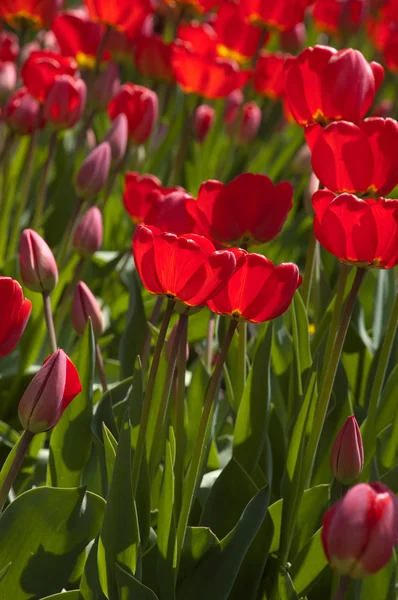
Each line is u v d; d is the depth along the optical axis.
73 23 2.86
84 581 1.82
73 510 1.83
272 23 2.83
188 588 1.84
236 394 1.96
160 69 3.04
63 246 2.24
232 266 1.73
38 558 1.83
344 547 1.65
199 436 1.80
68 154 3.17
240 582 1.88
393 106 3.78
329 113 1.92
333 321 1.91
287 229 2.91
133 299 2.10
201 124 2.99
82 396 1.93
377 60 4.15
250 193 1.87
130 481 1.79
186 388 2.18
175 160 2.79
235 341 2.04
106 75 2.60
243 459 1.92
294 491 1.86
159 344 1.78
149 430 1.90
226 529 1.90
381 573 1.82
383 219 1.76
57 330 2.17
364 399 2.10
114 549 1.80
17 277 2.31
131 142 2.49
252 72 2.75
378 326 2.16
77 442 1.93
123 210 2.91
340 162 1.84
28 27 2.72
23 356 2.19
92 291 2.43
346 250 1.78
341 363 2.00
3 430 2.09
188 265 1.73
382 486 1.65
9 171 2.73
